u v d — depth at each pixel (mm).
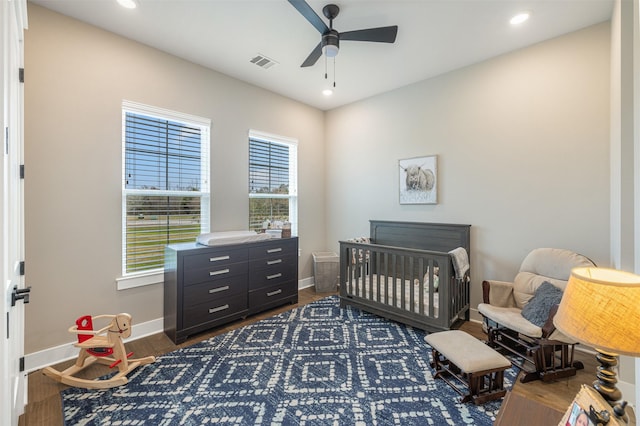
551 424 1033
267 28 2607
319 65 3287
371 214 4234
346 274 3547
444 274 2719
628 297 891
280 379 2125
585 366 2295
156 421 1713
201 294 2854
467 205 3311
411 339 2758
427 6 2295
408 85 3795
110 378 2131
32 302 2266
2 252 1090
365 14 2393
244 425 1683
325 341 2719
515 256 2986
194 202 3289
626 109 1936
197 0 2240
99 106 2586
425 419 1728
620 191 1952
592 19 2459
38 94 2285
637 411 1202
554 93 2738
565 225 2699
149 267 2934
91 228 2553
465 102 3301
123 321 2148
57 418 1738
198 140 3316
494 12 2367
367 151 4266
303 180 4492
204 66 3307
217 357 2438
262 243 3400
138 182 2854
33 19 2262
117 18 2459
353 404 1857
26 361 2229
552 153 2758
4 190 1099
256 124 3842
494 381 1980
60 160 2391
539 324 2191
